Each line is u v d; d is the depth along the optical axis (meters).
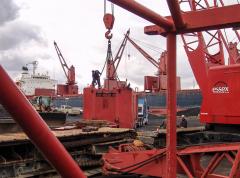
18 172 10.38
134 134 16.58
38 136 1.75
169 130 3.77
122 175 11.45
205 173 8.78
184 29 3.67
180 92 53.84
